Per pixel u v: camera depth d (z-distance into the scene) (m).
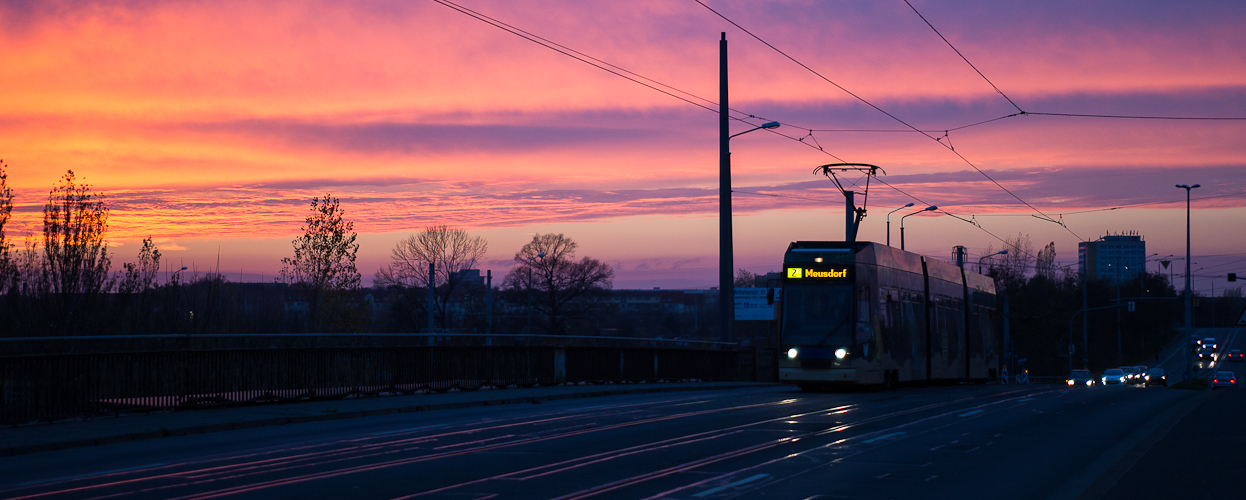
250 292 54.16
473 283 94.50
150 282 39.34
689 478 10.14
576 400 23.11
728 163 32.31
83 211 37.84
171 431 14.73
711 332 128.75
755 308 51.88
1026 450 12.91
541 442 13.38
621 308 126.88
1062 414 19.02
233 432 15.12
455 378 23.94
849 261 27.05
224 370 18.45
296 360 19.94
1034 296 100.88
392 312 85.88
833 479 10.18
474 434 14.45
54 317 36.34
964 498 9.20
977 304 40.34
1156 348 136.25
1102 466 11.37
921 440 13.96
